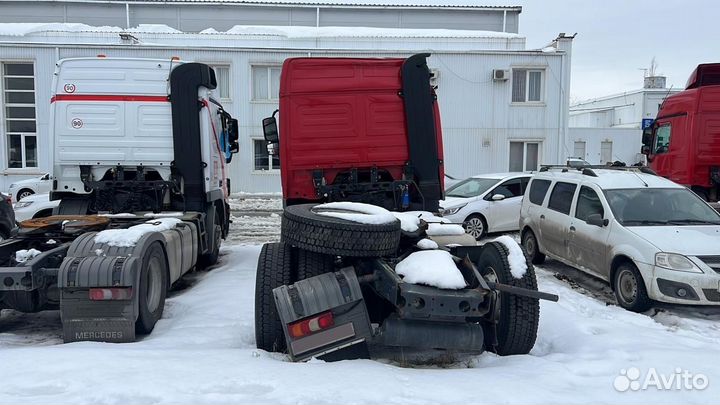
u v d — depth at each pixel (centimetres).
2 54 2189
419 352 476
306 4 2984
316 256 466
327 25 3030
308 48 2356
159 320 550
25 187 1702
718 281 606
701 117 1140
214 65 2275
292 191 672
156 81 772
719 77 1284
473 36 2642
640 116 4409
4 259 546
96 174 775
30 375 356
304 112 662
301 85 662
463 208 1170
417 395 340
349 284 426
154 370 366
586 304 672
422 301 399
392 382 358
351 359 423
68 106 759
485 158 2353
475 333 422
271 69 2309
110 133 764
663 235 670
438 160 682
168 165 778
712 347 499
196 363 385
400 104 678
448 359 456
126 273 467
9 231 798
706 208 755
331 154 668
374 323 487
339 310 422
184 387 339
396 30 2714
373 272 453
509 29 3103
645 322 602
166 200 799
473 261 523
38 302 516
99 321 468
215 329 507
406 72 669
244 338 495
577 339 501
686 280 613
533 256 962
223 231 984
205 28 2964
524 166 2383
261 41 2555
